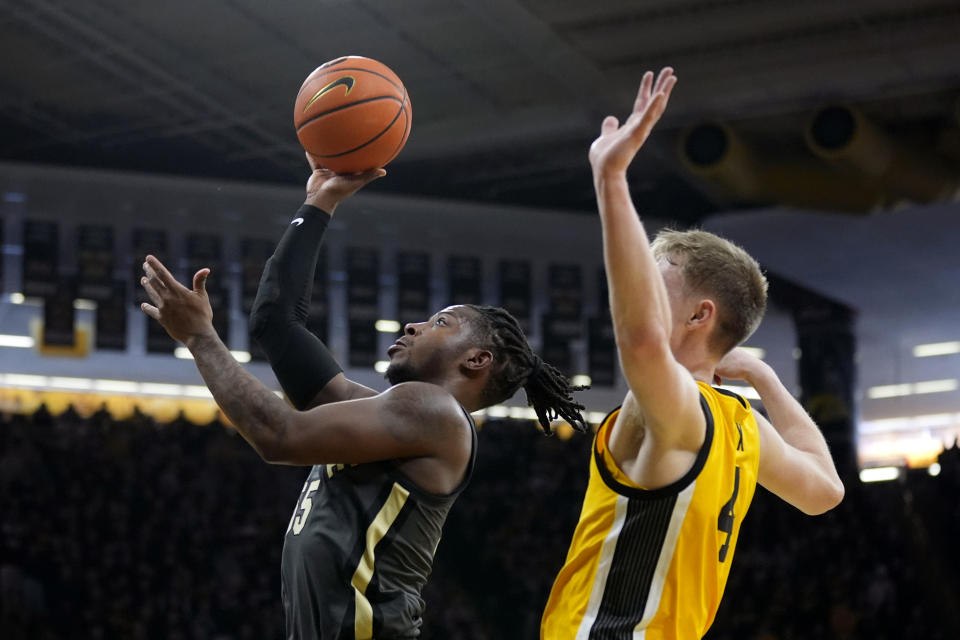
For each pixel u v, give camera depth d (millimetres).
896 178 15742
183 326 2816
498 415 23969
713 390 2555
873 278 21219
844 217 18078
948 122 15633
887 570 18375
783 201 16906
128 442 18797
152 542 17062
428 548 2781
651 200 19453
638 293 2170
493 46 14812
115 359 22953
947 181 16297
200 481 18656
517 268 19953
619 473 2422
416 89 16172
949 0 12812
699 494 2361
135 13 13992
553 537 19297
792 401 3049
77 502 17297
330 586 2660
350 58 3182
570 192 19703
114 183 18125
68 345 17828
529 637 17641
